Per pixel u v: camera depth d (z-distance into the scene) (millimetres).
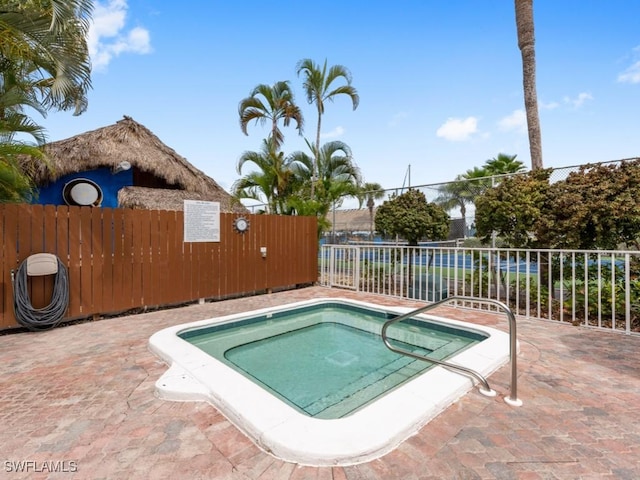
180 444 2170
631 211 5102
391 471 1924
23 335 4551
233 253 7145
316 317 6160
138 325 5066
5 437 2242
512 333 2705
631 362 3525
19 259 4746
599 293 4684
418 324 5359
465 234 9133
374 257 7711
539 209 6039
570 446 2148
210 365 3252
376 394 3322
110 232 5551
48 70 6148
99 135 8922
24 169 7586
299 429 2188
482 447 2139
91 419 2465
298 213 9430
